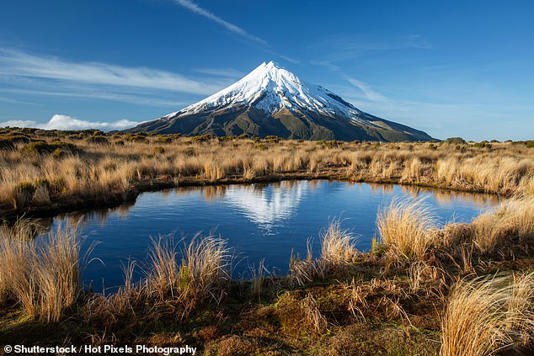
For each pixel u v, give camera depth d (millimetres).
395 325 3277
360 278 4336
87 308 3488
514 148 31312
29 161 12922
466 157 22000
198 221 8062
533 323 3000
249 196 11242
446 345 2697
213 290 4027
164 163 15312
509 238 5672
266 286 4309
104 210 8977
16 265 3834
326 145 33594
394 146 34312
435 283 4082
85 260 5527
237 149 25766
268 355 2836
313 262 4738
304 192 12195
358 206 9938
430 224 6512
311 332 3193
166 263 4367
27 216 7887
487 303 2912
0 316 3320
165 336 3107
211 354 2852
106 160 14414
